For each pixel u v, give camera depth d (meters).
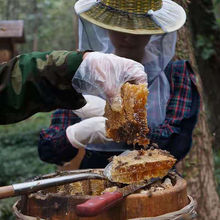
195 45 5.38
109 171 1.72
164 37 2.51
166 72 2.71
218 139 5.56
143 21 2.42
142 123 1.86
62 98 1.84
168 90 2.63
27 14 12.38
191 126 2.62
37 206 1.53
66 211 1.48
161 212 1.52
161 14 2.45
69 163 2.71
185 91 2.66
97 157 2.58
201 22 5.33
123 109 1.84
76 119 2.79
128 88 1.81
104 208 1.40
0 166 7.27
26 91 1.80
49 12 12.86
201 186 3.80
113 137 1.97
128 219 1.49
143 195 1.50
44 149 2.67
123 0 2.44
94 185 1.83
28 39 12.52
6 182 7.04
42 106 1.84
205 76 5.50
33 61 1.80
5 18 12.26
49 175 1.80
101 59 1.78
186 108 2.63
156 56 2.54
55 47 12.96
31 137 8.70
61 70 1.78
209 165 3.88
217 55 5.46
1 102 1.82
